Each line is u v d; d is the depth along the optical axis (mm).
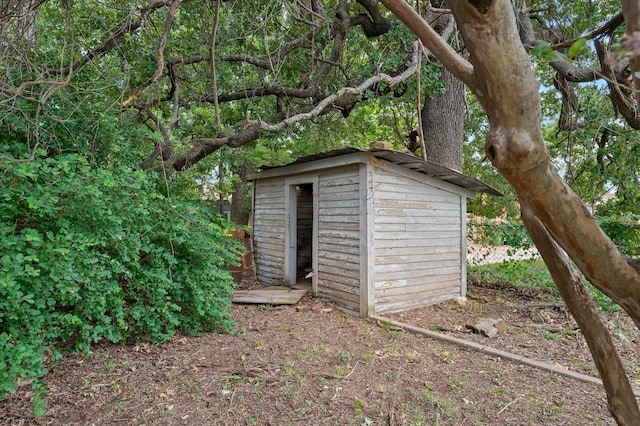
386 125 10977
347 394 3037
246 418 2701
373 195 5363
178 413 2758
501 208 10609
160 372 3408
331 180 6000
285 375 3363
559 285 1127
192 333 4336
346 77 5898
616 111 3051
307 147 9016
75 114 3914
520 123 685
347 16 5715
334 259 5914
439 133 7109
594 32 1368
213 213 5008
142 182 3939
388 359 3775
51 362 3500
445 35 3326
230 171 10344
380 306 5418
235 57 5047
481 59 673
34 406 2514
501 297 6445
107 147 4160
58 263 2951
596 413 2760
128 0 4199
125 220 3723
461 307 5871
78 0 4062
